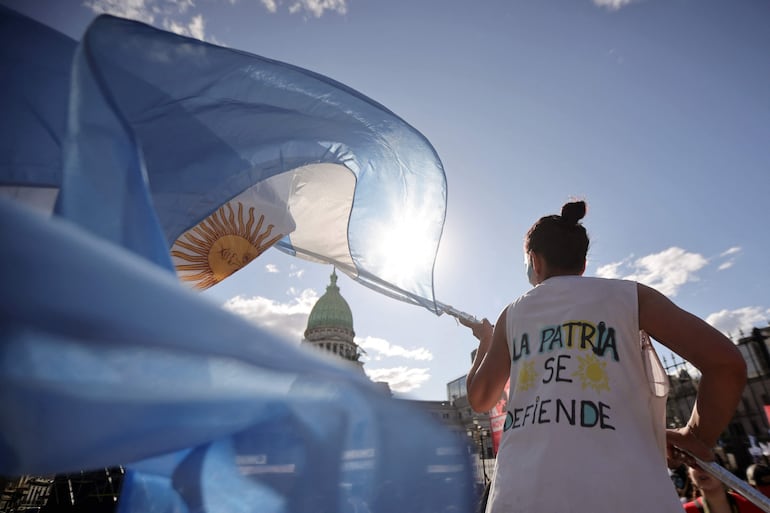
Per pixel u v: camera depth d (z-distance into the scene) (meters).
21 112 1.33
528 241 1.64
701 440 1.22
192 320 0.59
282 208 2.34
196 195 1.56
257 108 1.83
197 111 1.65
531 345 1.29
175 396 0.65
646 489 0.99
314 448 0.86
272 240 2.29
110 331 0.51
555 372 1.18
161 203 1.50
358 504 0.85
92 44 1.39
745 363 1.11
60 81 1.38
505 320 1.46
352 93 2.08
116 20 1.50
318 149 1.96
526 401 1.21
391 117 2.12
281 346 0.72
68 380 0.57
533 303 1.36
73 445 0.61
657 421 1.15
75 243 0.50
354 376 0.91
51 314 0.47
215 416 0.75
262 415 0.81
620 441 1.06
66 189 0.83
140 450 0.70
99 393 0.60
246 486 0.87
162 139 1.53
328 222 2.38
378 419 0.93
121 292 0.52
